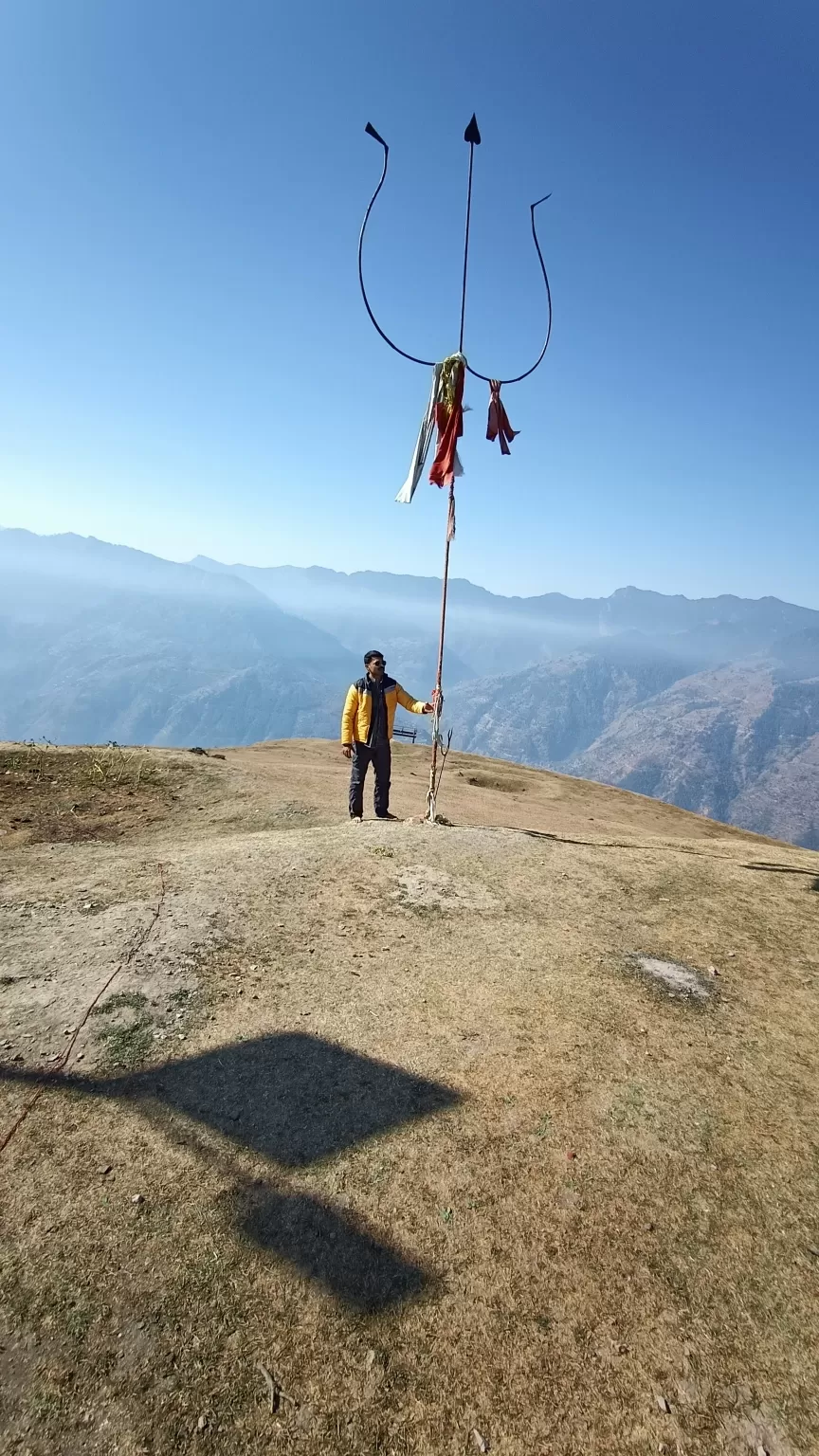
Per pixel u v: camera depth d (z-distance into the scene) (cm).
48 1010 358
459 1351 212
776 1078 359
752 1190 281
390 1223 251
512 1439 191
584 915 544
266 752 1698
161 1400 193
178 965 409
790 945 529
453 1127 299
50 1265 227
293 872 569
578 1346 215
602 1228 256
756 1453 192
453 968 437
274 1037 350
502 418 729
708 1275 243
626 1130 307
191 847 643
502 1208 262
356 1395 198
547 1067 344
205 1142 280
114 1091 305
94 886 522
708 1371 212
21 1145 272
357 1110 304
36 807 856
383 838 675
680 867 692
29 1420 186
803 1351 220
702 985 451
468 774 1847
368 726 819
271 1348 208
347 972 420
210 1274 228
